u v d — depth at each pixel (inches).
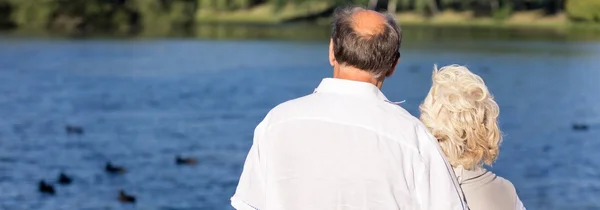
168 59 1780.3
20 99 1146.7
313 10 3762.3
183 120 960.3
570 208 540.1
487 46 2234.3
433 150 126.6
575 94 1237.7
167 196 582.2
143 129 895.7
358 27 127.4
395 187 123.0
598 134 859.4
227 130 887.1
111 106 1083.9
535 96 1217.4
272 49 2089.1
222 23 3420.3
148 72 1510.8
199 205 557.3
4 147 780.6
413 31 2933.1
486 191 148.1
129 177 647.1
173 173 658.2
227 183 624.1
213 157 727.7
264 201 127.8
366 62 127.7
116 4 3073.3
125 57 1828.2
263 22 3548.2
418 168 124.6
